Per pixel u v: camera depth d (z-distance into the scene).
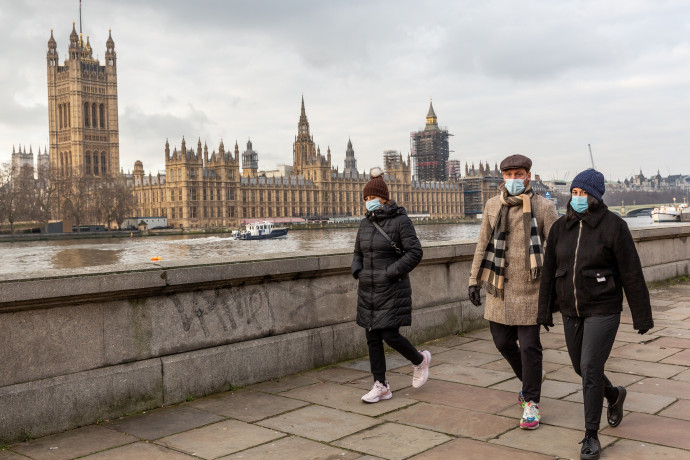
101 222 193.25
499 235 5.84
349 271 8.18
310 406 6.23
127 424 5.82
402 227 6.21
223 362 6.81
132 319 6.21
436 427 5.55
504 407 6.09
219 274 6.67
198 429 5.63
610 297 4.94
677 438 5.18
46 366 5.66
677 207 79.69
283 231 154.00
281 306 7.46
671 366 7.50
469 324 9.90
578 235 5.06
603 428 5.45
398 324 6.23
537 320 5.36
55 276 5.66
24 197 154.62
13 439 5.40
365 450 5.04
